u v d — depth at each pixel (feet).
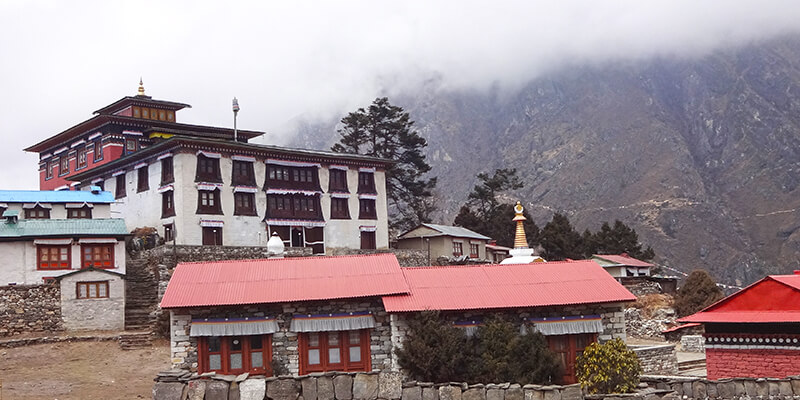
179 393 71.77
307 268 103.71
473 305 96.37
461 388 74.84
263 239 202.18
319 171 216.74
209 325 94.73
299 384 73.10
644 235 587.68
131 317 144.77
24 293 137.08
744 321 90.12
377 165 231.50
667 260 554.87
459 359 92.38
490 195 330.13
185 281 98.99
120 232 157.17
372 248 226.17
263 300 95.35
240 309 96.32
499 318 96.17
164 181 195.11
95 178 224.33
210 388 72.08
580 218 643.04
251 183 201.98
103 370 116.47
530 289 100.63
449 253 235.81
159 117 251.19
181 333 95.35
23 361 120.06
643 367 118.83
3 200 177.17
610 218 627.46
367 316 97.71
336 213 219.41
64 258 152.66
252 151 202.59
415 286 100.17
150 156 200.34
